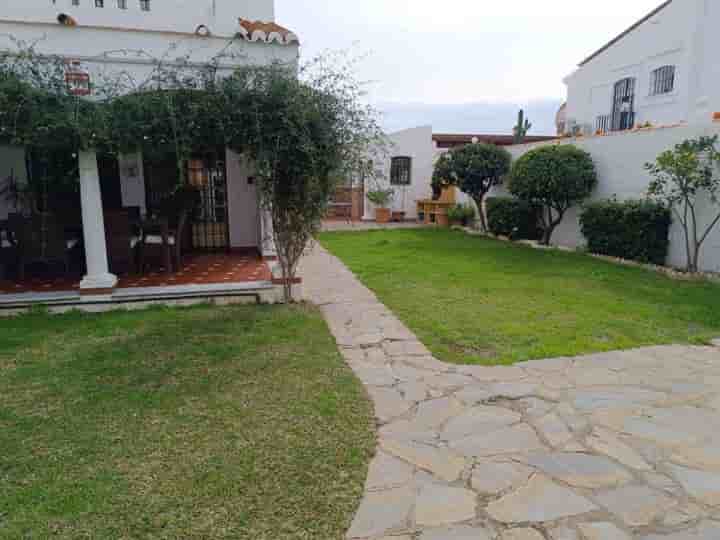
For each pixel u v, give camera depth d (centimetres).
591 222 974
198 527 231
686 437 310
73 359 440
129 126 519
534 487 260
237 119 533
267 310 604
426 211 1739
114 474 272
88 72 532
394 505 247
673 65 1270
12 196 811
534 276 791
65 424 327
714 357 446
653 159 867
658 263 855
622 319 556
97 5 723
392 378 404
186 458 288
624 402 358
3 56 486
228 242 963
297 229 612
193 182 948
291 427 324
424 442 306
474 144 1335
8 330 521
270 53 588
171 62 546
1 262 721
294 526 232
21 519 236
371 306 627
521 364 432
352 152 577
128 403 357
